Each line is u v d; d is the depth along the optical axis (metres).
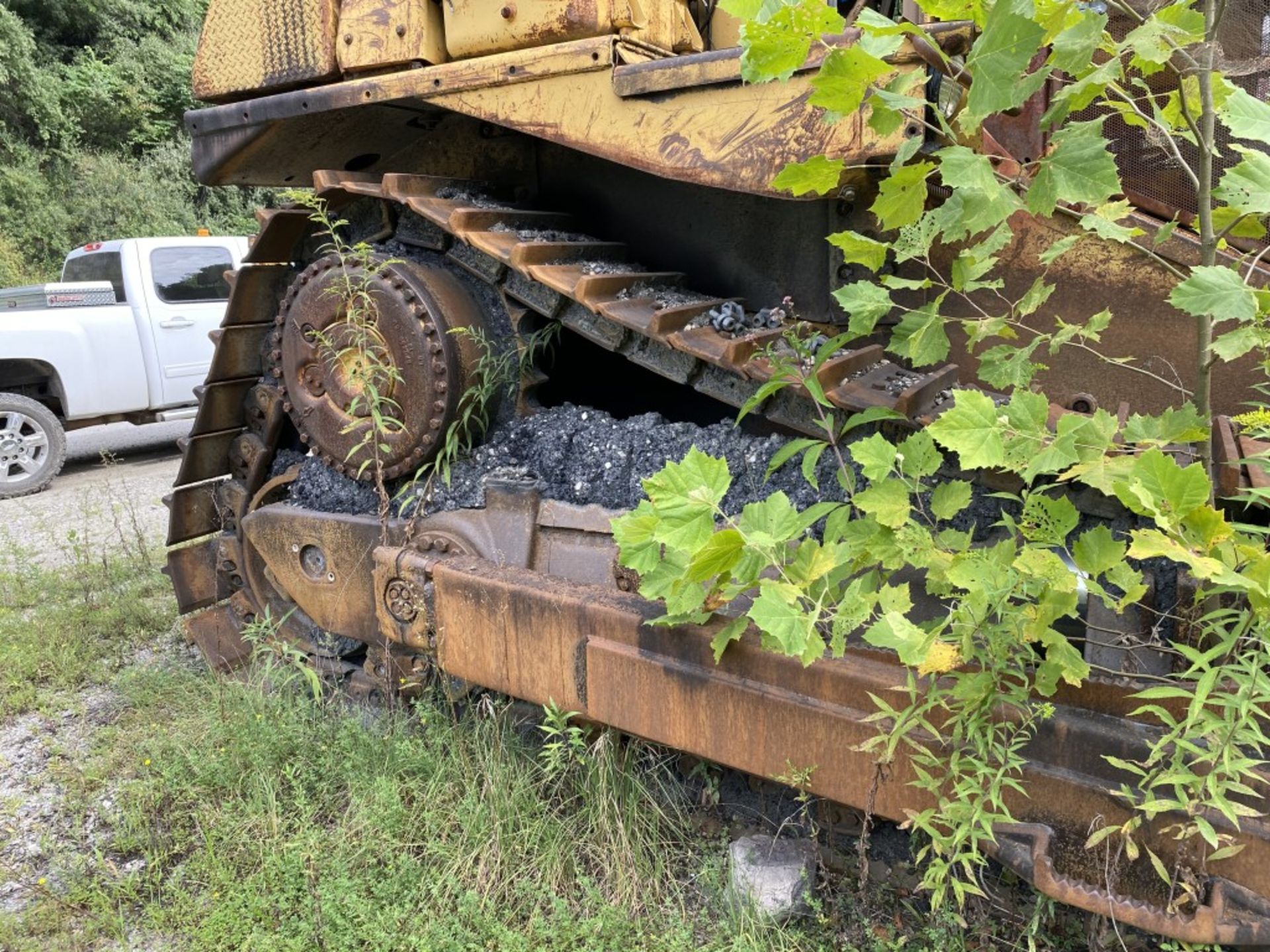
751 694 2.06
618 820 2.36
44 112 19.77
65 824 2.75
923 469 1.74
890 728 1.91
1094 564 1.56
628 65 2.25
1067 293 2.23
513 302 2.91
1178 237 2.11
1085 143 1.39
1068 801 1.74
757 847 2.32
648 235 3.00
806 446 2.07
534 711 2.74
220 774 2.76
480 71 2.46
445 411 2.71
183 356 8.98
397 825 2.47
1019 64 1.35
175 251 9.07
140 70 22.20
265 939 2.18
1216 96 1.53
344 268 2.75
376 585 2.72
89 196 19.80
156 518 6.56
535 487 2.68
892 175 1.58
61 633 4.06
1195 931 1.59
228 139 3.02
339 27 2.74
